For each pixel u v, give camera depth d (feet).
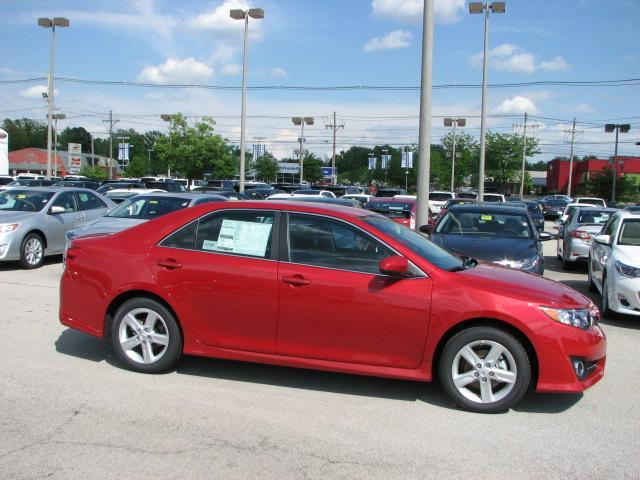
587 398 17.15
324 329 16.25
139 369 18.01
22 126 492.13
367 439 13.92
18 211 39.65
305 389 17.19
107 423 14.39
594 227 44.91
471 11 99.96
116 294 17.80
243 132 97.96
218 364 19.20
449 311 15.48
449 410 15.88
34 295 29.40
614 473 12.58
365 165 467.93
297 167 301.43
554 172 321.52
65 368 18.34
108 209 46.11
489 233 32.58
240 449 13.20
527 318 15.21
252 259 16.90
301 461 12.71
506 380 15.49
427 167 42.22
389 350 15.97
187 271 17.19
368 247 16.44
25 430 13.89
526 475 12.39
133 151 451.94
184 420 14.70
